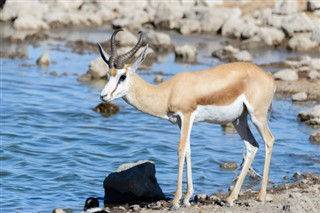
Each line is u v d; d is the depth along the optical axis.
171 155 64.25
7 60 103.75
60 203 51.22
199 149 65.69
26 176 57.59
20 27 127.88
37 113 77.06
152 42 116.12
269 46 117.44
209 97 44.38
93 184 55.97
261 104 45.22
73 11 139.50
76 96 85.56
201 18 130.50
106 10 137.25
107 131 71.88
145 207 48.06
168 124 75.50
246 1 137.00
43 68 99.94
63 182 56.38
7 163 60.78
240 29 124.81
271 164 61.00
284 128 73.50
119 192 51.09
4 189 54.34
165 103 44.69
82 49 114.00
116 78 43.69
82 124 74.12
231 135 71.06
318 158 63.09
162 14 131.38
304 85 91.19
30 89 87.56
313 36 115.38
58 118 75.88
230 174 58.34
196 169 59.69
